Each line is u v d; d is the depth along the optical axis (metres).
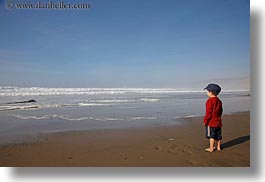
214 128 3.57
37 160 3.37
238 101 9.75
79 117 6.48
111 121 5.89
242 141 4.08
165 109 8.11
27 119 6.15
